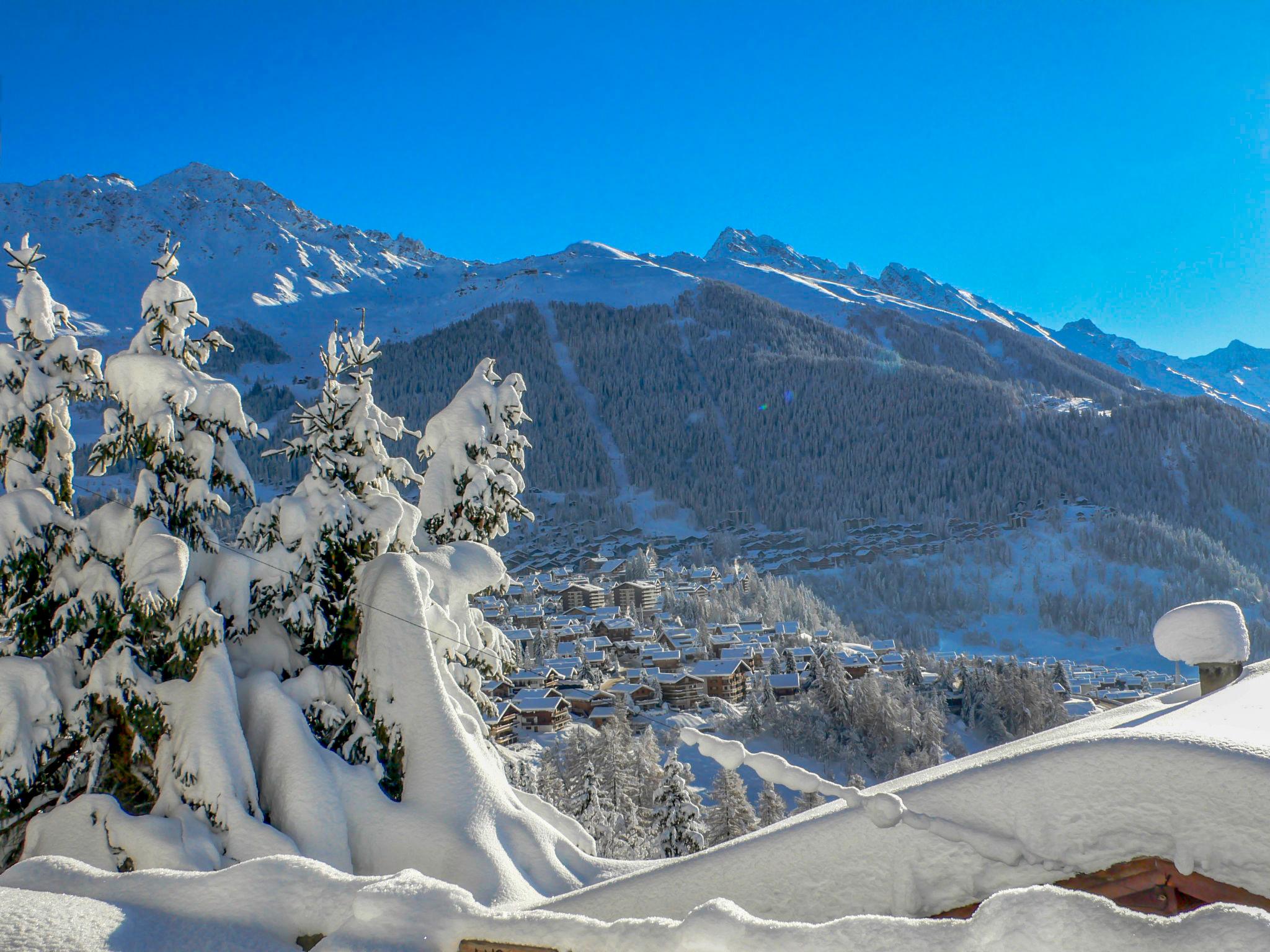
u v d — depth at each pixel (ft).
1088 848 16.66
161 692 37.22
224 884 22.39
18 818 36.70
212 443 41.93
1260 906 14.76
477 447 53.93
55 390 41.60
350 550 43.91
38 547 37.73
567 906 21.93
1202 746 15.89
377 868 36.01
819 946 14.87
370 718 40.14
